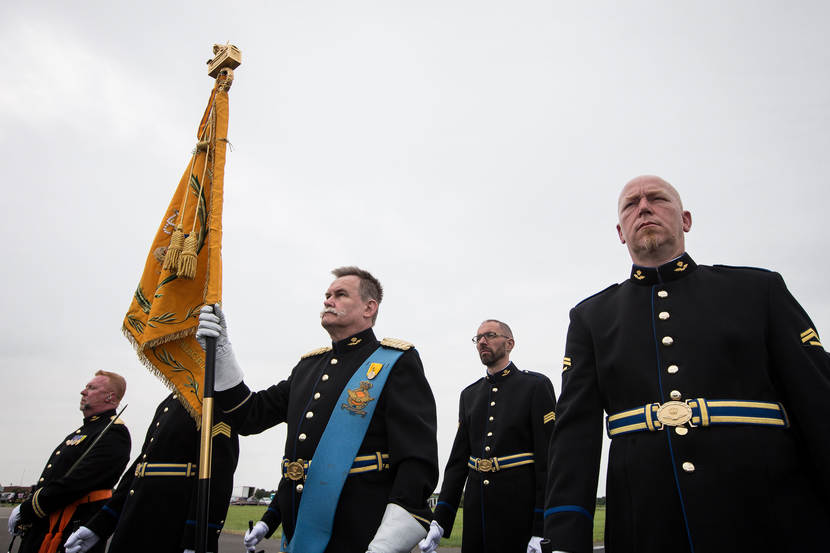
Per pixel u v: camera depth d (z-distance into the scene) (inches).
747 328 83.6
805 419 76.4
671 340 87.0
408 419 116.6
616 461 85.6
